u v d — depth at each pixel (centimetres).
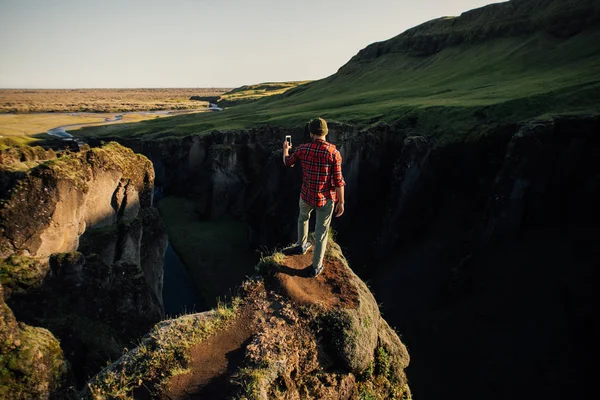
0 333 772
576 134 2981
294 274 789
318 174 709
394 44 12194
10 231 1903
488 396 2400
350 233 4406
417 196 4000
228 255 4562
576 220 2888
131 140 7769
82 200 2256
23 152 2909
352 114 5538
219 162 5719
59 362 855
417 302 3316
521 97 4031
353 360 668
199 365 608
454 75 7994
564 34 7300
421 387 2562
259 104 13675
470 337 2792
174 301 3609
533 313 2662
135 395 575
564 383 2278
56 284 2000
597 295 2483
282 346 627
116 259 2498
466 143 3816
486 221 3225
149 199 3048
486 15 9650
